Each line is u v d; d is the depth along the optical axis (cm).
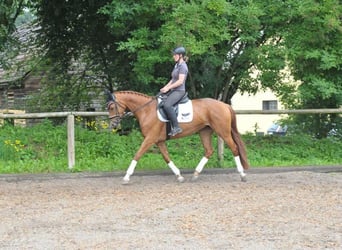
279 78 1586
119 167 1346
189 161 1418
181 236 797
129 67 1805
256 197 1057
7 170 1299
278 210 952
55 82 2152
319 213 933
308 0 1431
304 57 1479
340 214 927
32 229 835
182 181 1228
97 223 866
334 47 1493
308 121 1686
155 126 1201
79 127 1616
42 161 1372
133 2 1448
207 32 1372
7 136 1508
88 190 1132
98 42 1909
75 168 1320
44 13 1980
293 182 1223
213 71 1673
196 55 1482
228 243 763
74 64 2097
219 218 898
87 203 1006
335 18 1434
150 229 834
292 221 880
